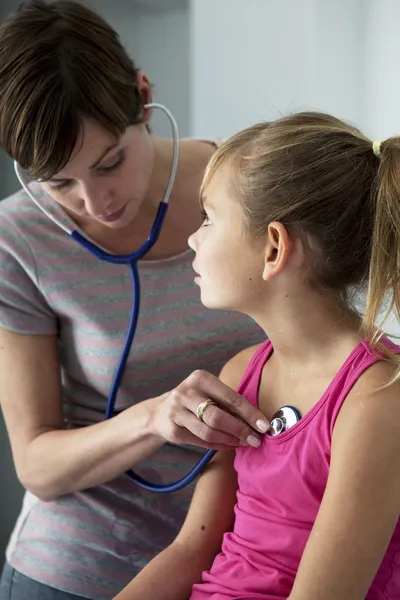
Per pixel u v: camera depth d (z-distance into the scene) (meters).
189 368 1.72
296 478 1.26
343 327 1.29
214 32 2.61
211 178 1.35
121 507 1.71
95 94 1.41
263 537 1.30
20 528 1.79
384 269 1.23
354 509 1.16
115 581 1.68
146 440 1.52
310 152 1.28
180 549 1.45
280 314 1.31
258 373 1.40
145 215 1.73
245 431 1.34
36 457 1.68
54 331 1.76
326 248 1.27
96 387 1.73
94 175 1.48
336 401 1.23
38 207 1.73
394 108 2.26
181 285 1.70
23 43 1.42
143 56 2.89
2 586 1.77
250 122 2.59
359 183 1.28
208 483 1.47
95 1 2.86
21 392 1.72
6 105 1.41
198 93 2.66
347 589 1.15
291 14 2.48
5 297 1.71
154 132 2.93
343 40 2.37
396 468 1.17
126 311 1.71
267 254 1.28
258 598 1.26
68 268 1.71
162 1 2.86
